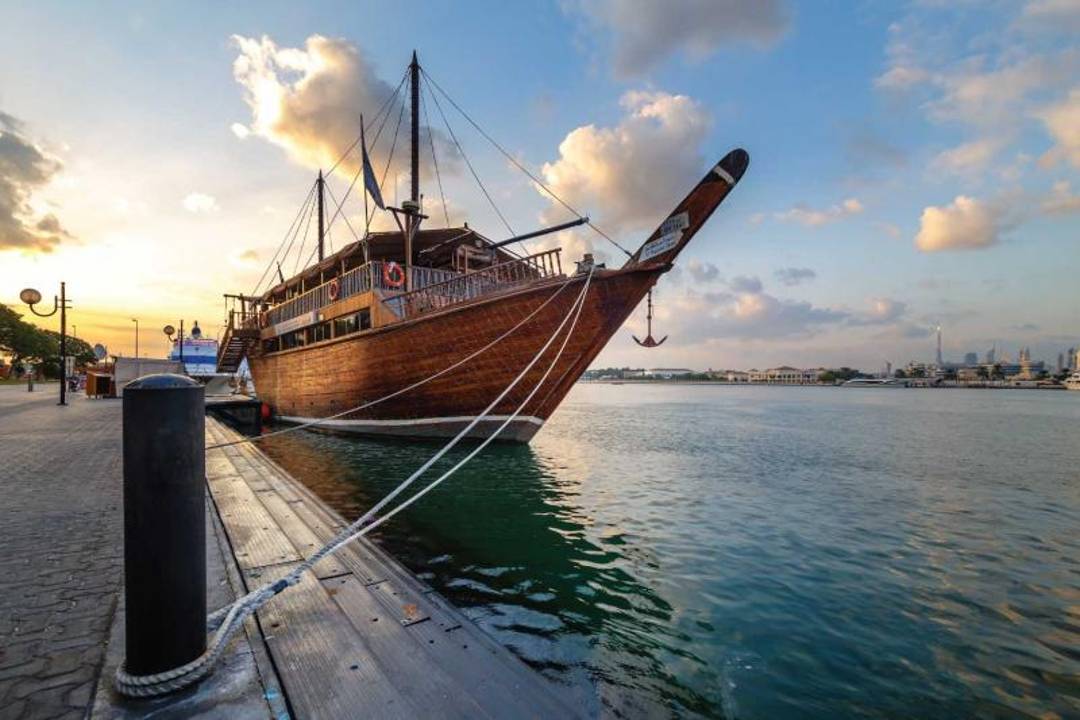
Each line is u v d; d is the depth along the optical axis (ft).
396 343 57.57
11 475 26.99
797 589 20.79
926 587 21.38
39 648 9.84
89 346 362.94
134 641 8.32
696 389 597.11
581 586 20.49
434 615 11.84
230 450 40.70
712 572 22.50
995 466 55.67
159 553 8.36
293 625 11.12
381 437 63.26
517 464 48.55
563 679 13.69
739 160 39.34
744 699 13.12
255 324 104.27
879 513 34.50
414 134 67.82
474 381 53.21
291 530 18.26
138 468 8.31
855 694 13.52
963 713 12.86
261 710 8.02
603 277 44.60
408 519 30.19
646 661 14.83
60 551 15.52
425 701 8.57
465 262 71.31
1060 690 13.93
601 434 88.38
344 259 74.33
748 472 50.01
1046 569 23.82
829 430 97.91
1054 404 230.89
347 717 8.04
